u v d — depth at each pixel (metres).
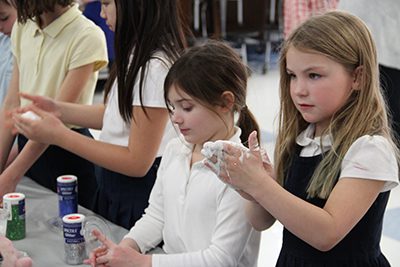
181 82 1.48
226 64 1.50
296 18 5.25
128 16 1.80
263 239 3.18
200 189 1.51
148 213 1.69
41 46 2.33
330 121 1.39
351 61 1.32
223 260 1.44
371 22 3.44
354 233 1.41
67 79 2.25
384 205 1.44
